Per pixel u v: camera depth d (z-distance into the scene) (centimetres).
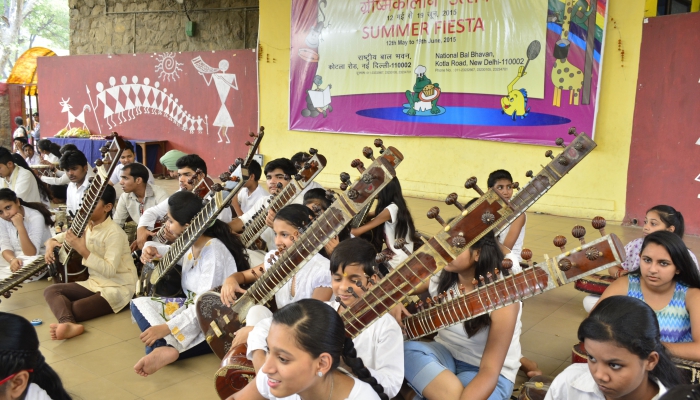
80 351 341
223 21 1212
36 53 1515
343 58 948
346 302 228
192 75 1162
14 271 425
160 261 351
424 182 897
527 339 364
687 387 135
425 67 868
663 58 681
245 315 288
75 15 1370
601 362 159
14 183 552
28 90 1515
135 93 1245
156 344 327
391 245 387
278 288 270
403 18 878
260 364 221
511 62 790
